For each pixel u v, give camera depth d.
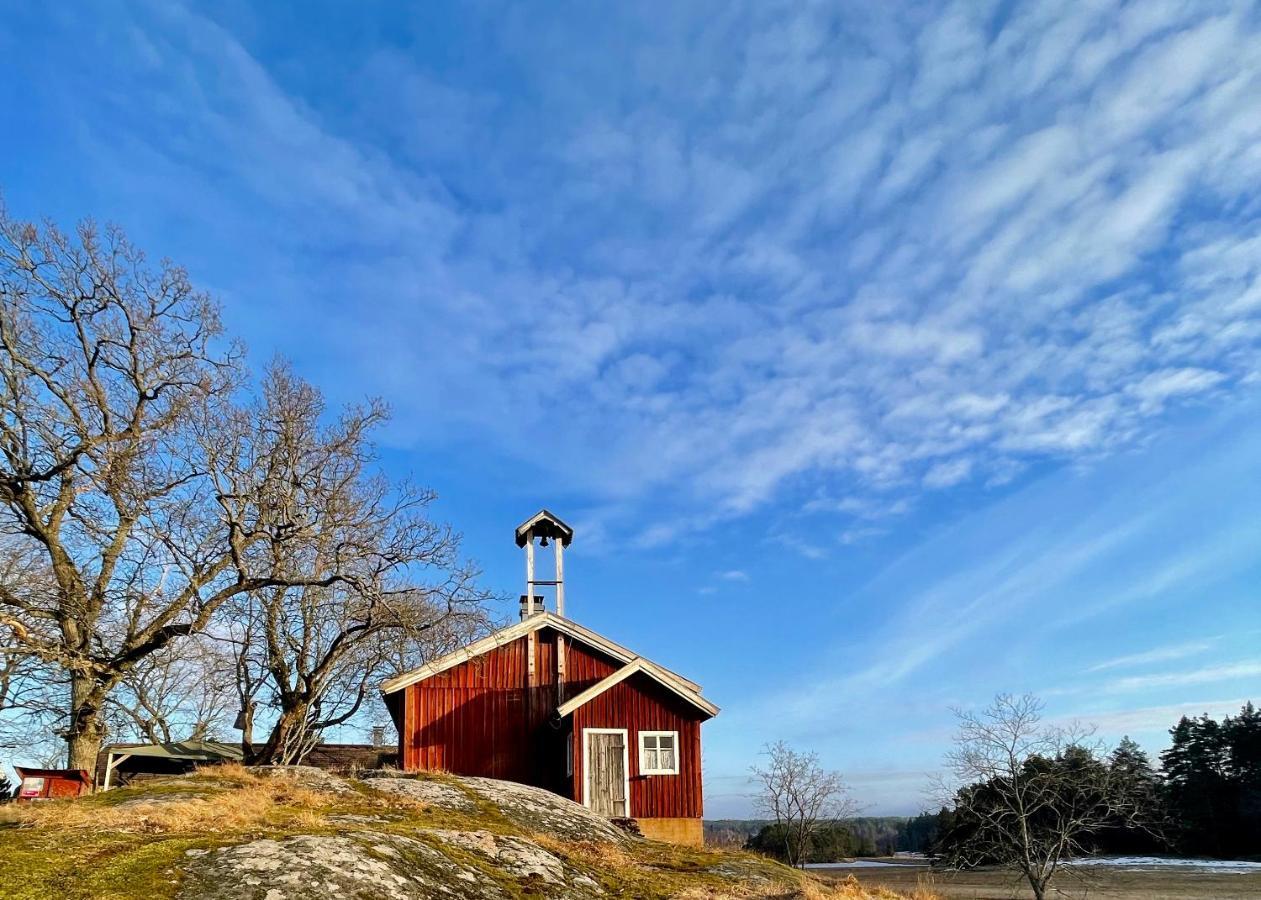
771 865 20.62
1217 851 55.94
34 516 22.33
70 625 22.64
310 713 31.70
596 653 28.19
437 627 28.42
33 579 22.89
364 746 40.16
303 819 13.95
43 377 22.44
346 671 32.44
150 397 23.72
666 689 26.81
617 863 17.02
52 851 10.44
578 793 25.16
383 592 25.16
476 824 16.88
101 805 14.12
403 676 26.80
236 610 28.17
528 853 15.08
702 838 25.58
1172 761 66.00
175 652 27.75
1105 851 58.06
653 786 25.81
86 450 22.30
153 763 33.69
